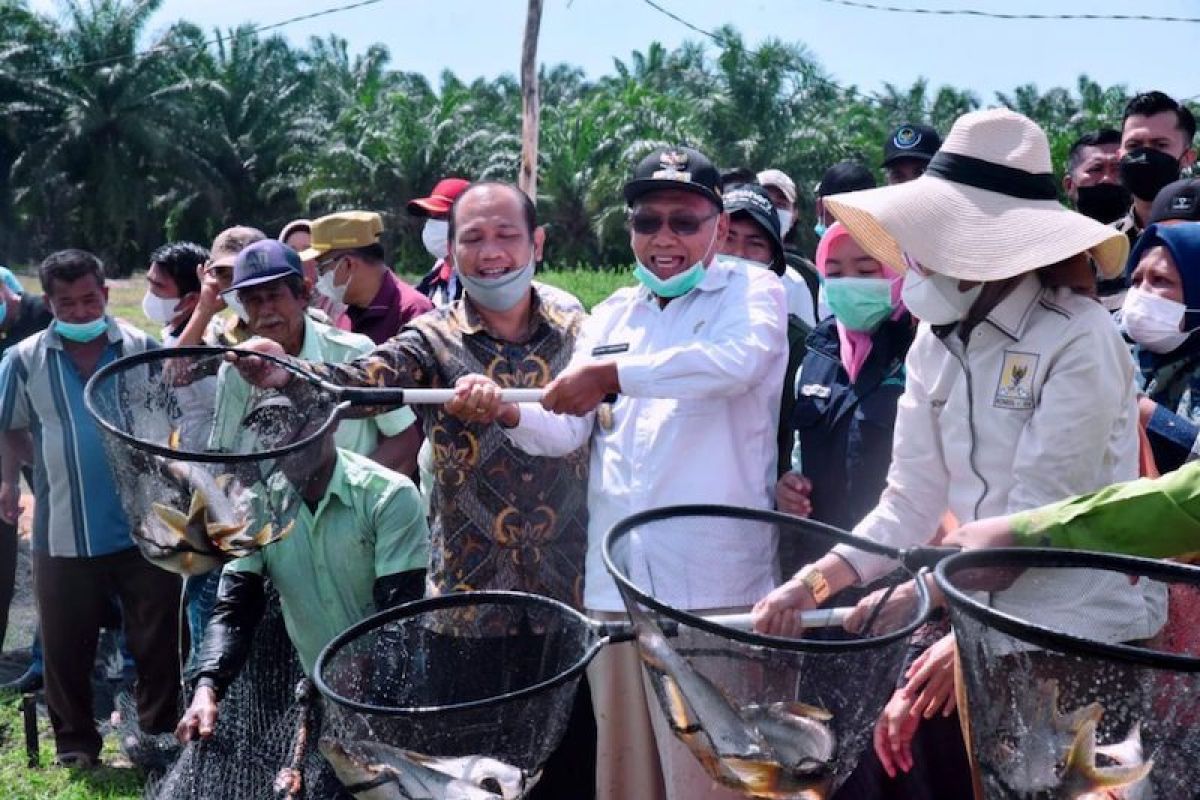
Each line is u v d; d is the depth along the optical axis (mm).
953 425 2896
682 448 3488
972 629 2074
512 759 2404
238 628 3986
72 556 5379
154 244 49750
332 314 5902
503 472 3723
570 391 3299
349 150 43938
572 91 68812
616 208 39094
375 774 2365
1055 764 2014
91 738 5574
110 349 5523
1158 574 2264
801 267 5672
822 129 45219
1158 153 5023
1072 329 2758
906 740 2869
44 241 48281
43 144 46469
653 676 2330
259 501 2820
